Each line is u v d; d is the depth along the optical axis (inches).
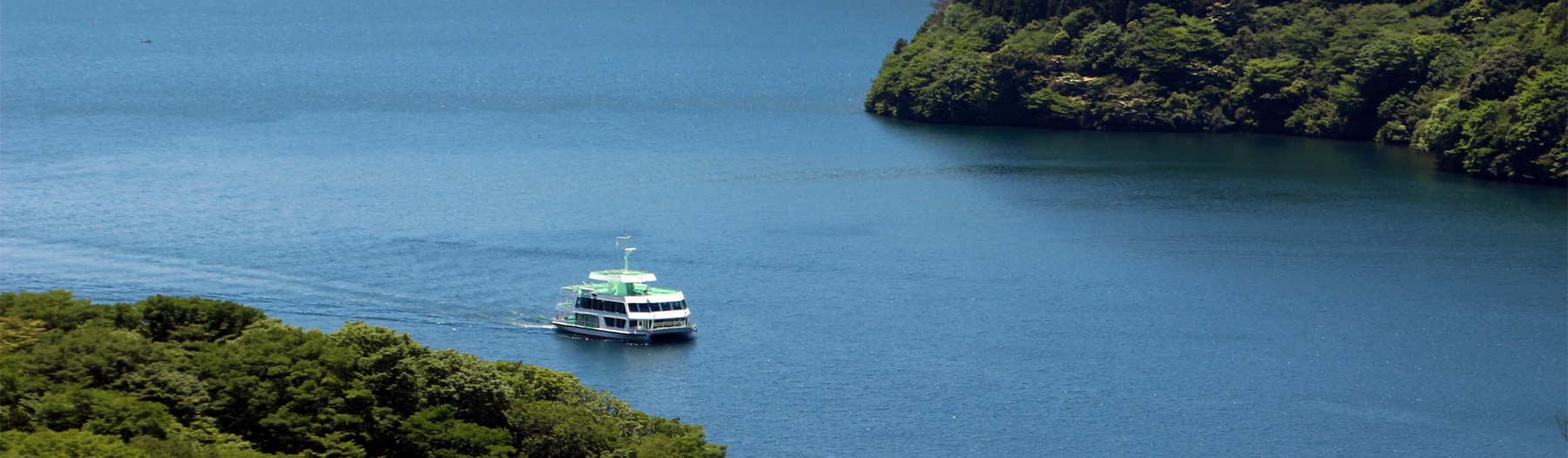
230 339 7672.2
